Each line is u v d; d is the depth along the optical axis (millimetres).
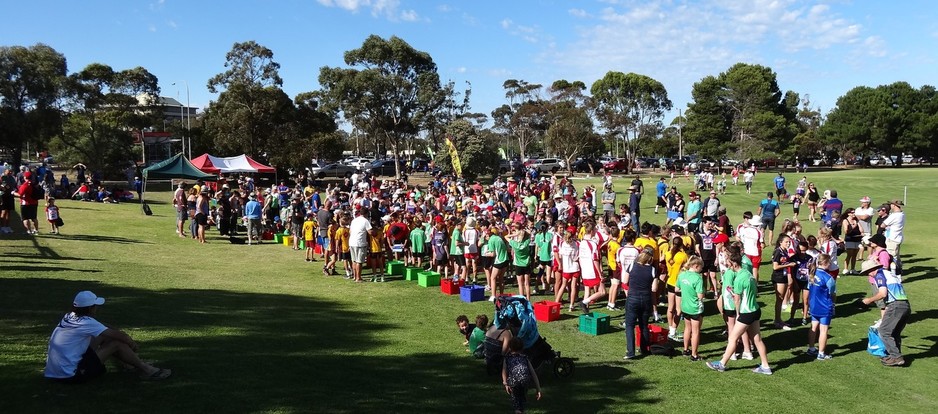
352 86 58375
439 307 12242
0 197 17422
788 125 73188
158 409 6023
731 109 75812
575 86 75688
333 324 10367
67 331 6527
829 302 9398
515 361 6891
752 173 39438
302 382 7223
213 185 32969
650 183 49219
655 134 84312
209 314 10234
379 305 12234
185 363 7504
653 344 9750
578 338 10438
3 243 15828
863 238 15758
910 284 14273
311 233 17453
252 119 52312
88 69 53156
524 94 94812
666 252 10961
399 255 17188
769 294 13727
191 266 15352
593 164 70500
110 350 6727
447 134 55250
